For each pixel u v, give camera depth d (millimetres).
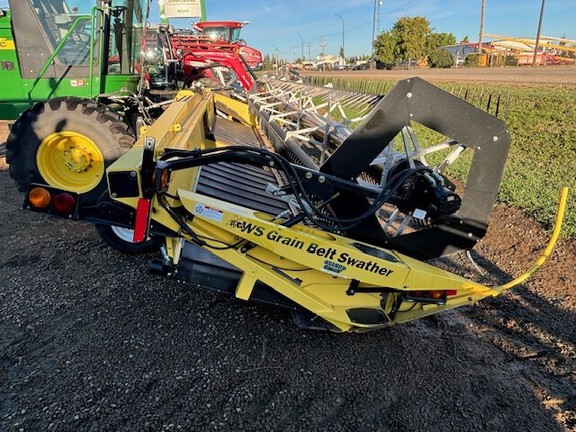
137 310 3154
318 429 2252
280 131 4359
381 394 2482
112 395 2408
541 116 10961
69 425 2217
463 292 2650
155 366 2625
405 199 2527
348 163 2527
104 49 4609
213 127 5352
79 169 3811
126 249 3951
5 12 4363
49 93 4586
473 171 2473
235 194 3607
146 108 5000
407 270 2463
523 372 2691
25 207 2662
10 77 4480
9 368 2592
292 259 2449
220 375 2572
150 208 2373
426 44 54844
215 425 2248
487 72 30875
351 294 2652
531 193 5504
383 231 2607
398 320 2758
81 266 3777
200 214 2414
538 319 3219
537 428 2295
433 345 2906
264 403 2393
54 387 2455
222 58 8547
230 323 3031
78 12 4461
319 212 2400
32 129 3670
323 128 3734
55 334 2893
